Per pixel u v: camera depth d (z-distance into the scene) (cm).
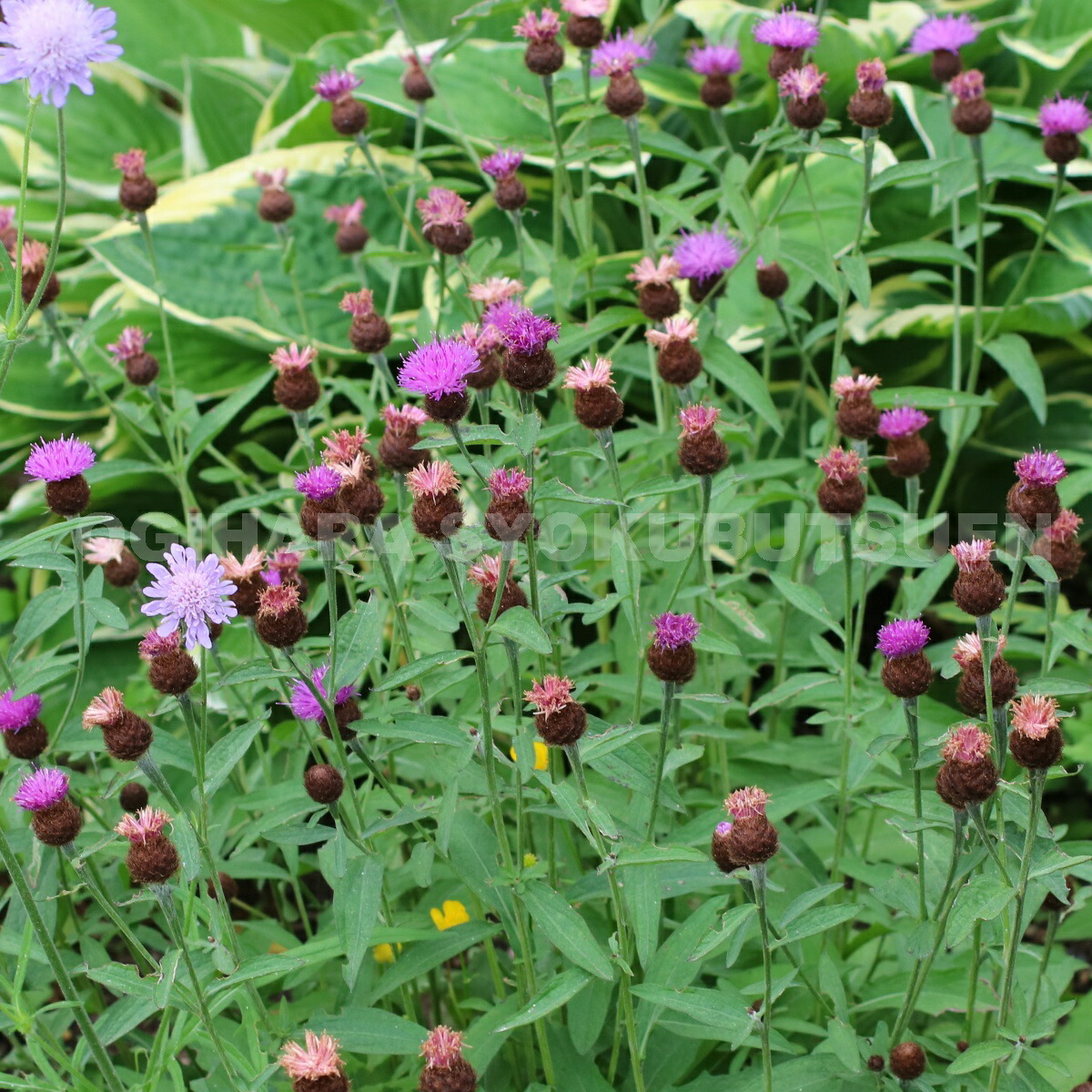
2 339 99
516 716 102
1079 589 169
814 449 127
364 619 103
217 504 178
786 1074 104
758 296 151
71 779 111
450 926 110
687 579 120
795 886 118
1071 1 166
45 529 99
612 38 162
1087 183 169
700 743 122
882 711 113
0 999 103
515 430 99
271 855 120
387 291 173
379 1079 113
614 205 180
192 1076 115
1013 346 128
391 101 162
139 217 125
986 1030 111
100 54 99
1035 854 101
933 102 164
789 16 122
